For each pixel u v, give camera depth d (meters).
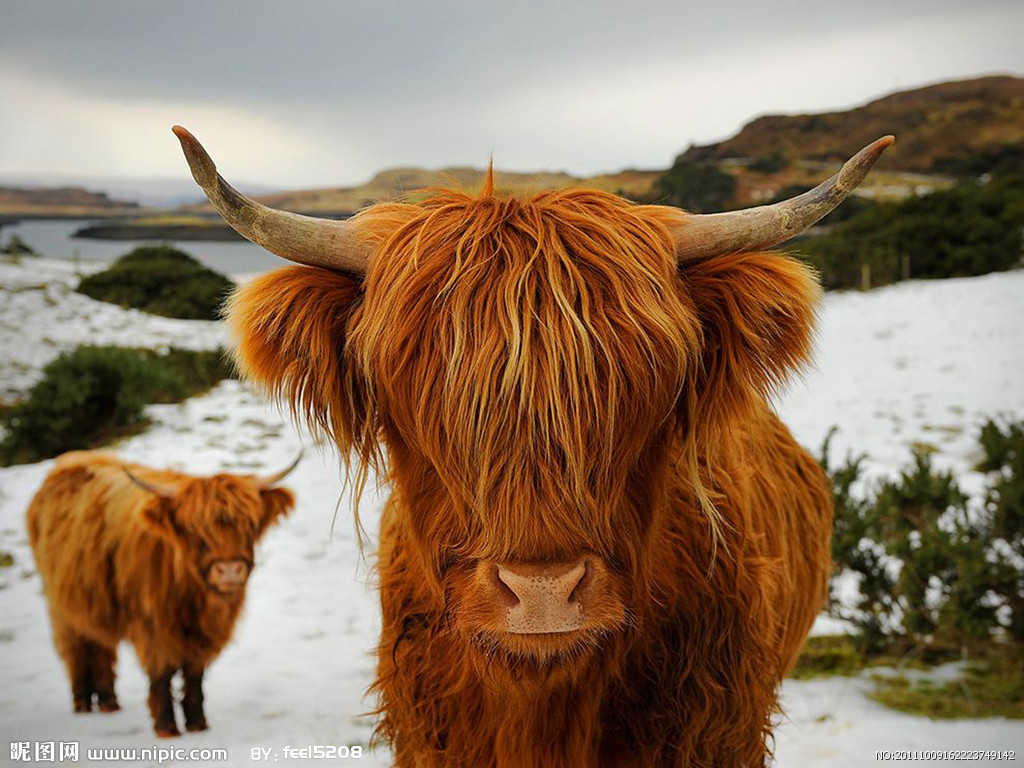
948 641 5.65
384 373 1.96
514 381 1.79
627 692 2.29
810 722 4.52
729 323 2.09
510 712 2.19
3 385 16.16
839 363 16.34
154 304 25.06
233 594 5.22
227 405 14.84
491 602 1.84
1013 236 26.30
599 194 2.16
